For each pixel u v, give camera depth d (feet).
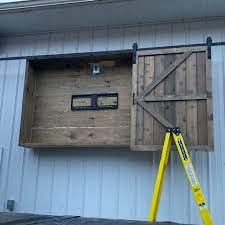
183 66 13.16
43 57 15.15
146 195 13.89
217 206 13.07
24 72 16.48
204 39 14.60
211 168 13.44
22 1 14.47
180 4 13.84
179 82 13.05
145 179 14.05
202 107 12.61
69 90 15.51
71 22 15.66
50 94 15.70
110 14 14.83
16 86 16.46
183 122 12.63
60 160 15.20
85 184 14.65
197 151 13.48
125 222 11.45
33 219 11.34
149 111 13.01
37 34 16.75
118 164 14.49
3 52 17.03
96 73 15.25
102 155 14.78
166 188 13.64
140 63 13.65
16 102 16.26
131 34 15.47
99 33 15.89
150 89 13.23
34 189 15.16
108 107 14.79
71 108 15.25
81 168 14.87
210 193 13.24
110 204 14.16
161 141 12.67
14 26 16.26
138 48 14.32
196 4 13.80
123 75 14.99
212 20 14.71
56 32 16.49
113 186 14.33
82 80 15.46
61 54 14.94
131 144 12.91
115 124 14.57
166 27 15.14
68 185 14.84
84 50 15.89
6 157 15.79
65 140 14.98
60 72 15.81
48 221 10.84
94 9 14.46
